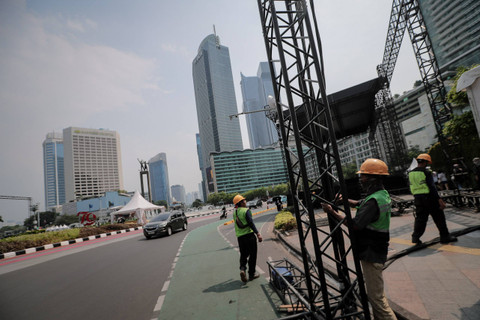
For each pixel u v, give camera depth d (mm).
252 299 3988
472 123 14852
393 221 8516
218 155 154250
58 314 4328
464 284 3086
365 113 24031
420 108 67938
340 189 2527
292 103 2660
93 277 6742
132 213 33312
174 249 10031
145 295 4848
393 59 18594
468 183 13047
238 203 5055
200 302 4156
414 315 2545
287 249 7555
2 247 15133
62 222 110812
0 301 5457
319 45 3031
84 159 170875
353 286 2654
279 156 165750
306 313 2871
